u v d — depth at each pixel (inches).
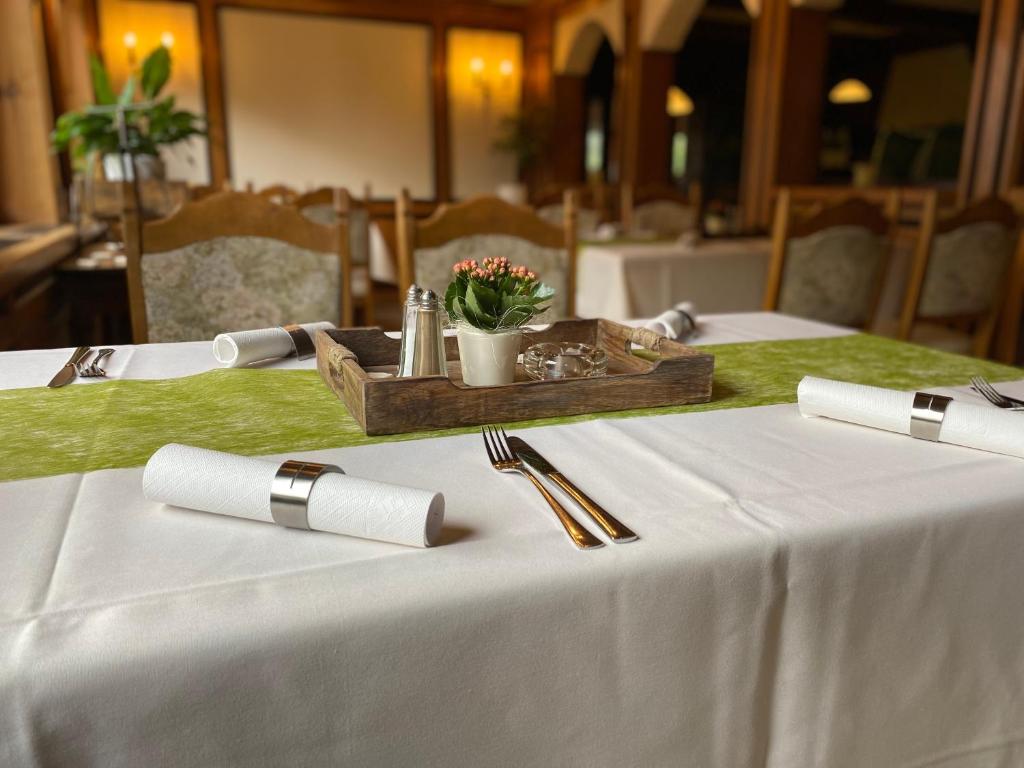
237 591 20.6
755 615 24.5
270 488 24.0
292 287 69.5
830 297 102.3
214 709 19.1
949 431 32.1
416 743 21.4
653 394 37.7
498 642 21.5
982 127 148.9
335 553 22.8
